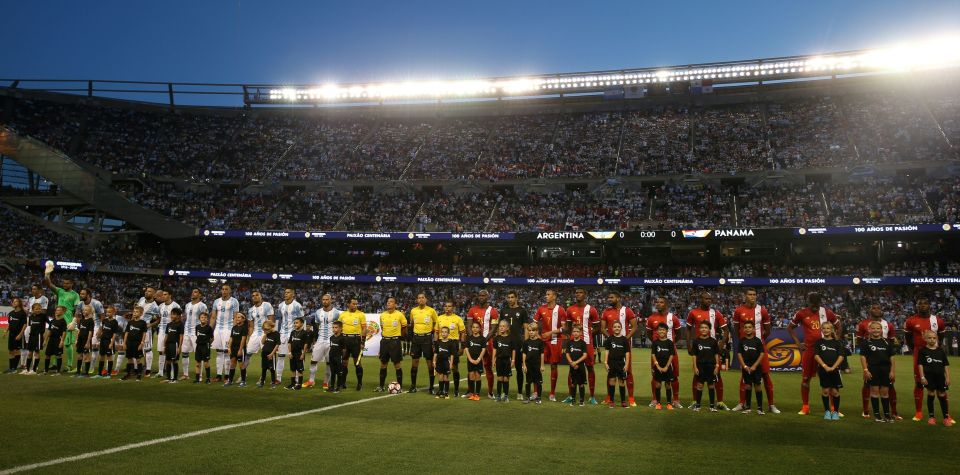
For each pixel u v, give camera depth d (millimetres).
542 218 48969
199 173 56344
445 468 7215
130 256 52000
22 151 54094
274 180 55375
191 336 16016
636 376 19344
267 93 64062
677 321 16156
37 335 16688
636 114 59031
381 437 8945
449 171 54531
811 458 8055
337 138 61094
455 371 13938
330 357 14617
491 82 60031
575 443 8758
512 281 46188
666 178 49781
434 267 49969
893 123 49469
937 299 40375
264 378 15125
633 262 48469
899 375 20547
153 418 10164
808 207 44875
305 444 8367
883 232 39625
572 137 57031
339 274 49469
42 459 7320
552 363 13953
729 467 7512
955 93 51375
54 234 52406
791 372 21906
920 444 9039
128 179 54438
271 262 53031
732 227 44438
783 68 54219
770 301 42938
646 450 8375
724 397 14641
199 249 54062
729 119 55594
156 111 62906
